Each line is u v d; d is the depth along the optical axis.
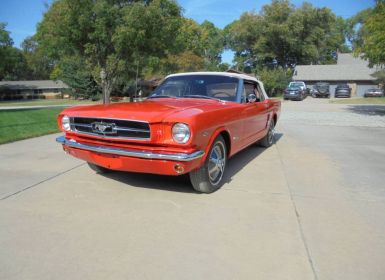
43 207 4.08
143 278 2.71
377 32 16.34
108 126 4.23
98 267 2.85
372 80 47.44
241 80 6.03
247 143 6.26
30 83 74.75
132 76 34.41
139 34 17.42
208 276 2.74
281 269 2.85
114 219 3.77
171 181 5.12
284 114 17.59
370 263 2.95
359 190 4.87
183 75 6.23
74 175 5.38
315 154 7.31
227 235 3.43
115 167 4.38
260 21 59.34
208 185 4.55
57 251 3.09
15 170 5.64
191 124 3.89
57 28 17.88
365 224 3.73
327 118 15.49
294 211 4.06
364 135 10.17
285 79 48.56
